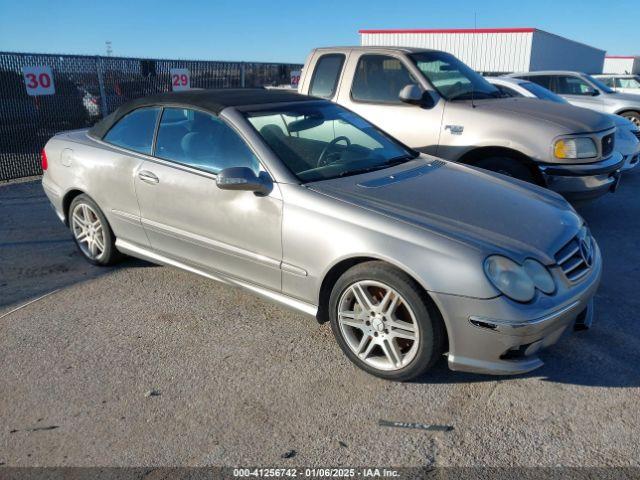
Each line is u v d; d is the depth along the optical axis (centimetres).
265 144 379
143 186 434
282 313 420
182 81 1090
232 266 395
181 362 356
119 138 468
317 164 388
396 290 312
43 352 369
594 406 306
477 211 341
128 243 473
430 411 305
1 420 302
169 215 422
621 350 361
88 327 402
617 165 586
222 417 303
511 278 295
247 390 326
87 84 959
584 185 558
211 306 432
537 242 318
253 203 369
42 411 309
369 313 329
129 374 343
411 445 280
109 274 495
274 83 1306
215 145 401
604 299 436
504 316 290
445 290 297
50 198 529
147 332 394
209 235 400
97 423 299
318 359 358
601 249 552
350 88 663
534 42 2522
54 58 912
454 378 334
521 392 320
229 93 445
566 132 552
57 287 470
